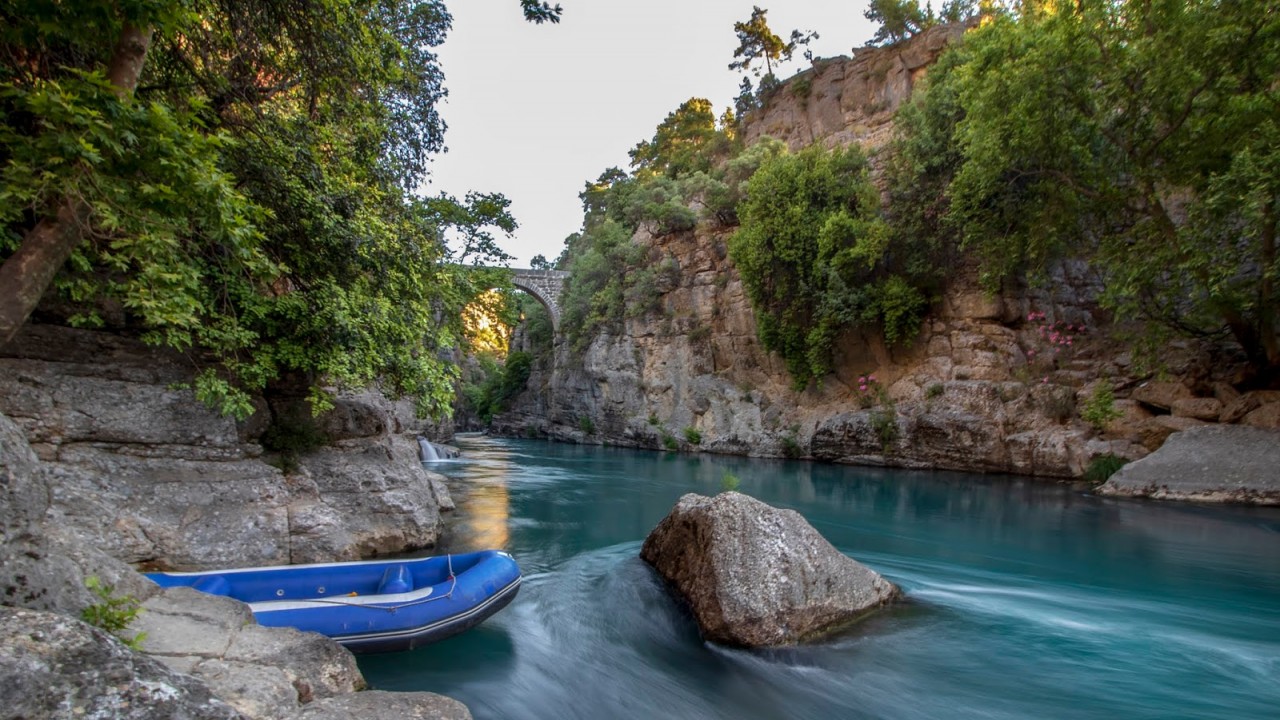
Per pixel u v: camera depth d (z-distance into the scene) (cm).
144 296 524
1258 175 1215
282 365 945
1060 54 1559
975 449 2189
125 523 705
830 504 1619
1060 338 2225
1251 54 1360
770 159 3095
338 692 436
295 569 639
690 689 589
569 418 4741
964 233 2245
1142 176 1602
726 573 663
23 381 704
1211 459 1546
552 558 1023
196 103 506
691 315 3797
